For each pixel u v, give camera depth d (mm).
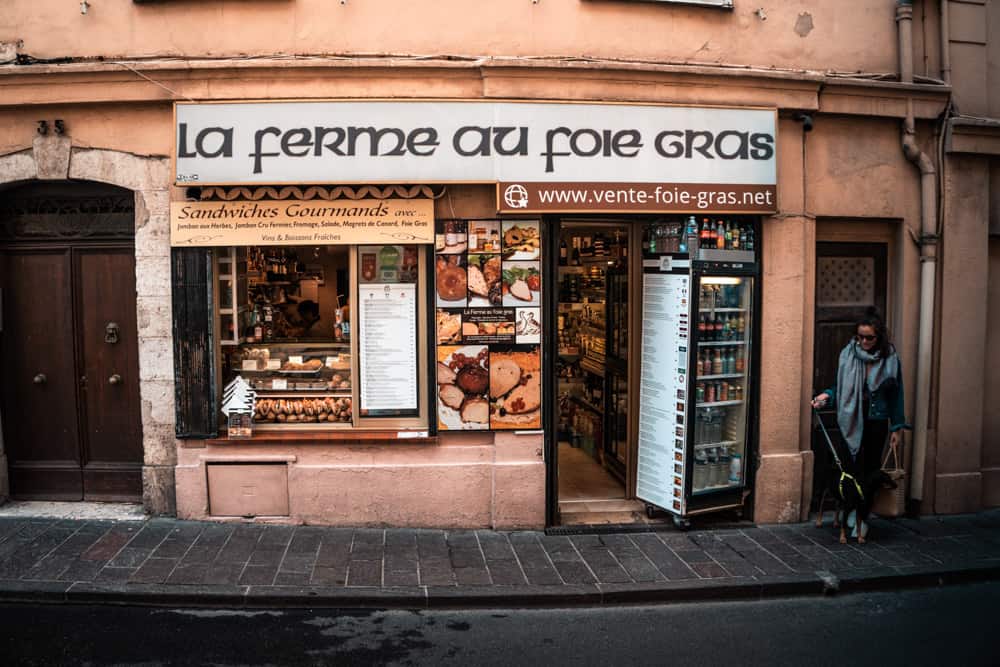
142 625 4645
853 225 7195
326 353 6484
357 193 6125
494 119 6051
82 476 6637
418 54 6195
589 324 8398
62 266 6543
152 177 6168
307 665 4199
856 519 6355
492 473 6359
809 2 6828
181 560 5453
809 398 6953
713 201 6348
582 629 4816
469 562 5652
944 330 7223
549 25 6328
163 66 5945
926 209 7094
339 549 5797
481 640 4609
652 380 6664
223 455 6234
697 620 5000
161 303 6234
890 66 7082
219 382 6309
